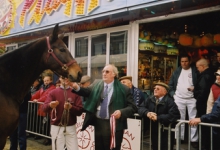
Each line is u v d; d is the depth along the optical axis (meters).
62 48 3.30
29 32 7.41
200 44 6.48
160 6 4.79
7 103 3.13
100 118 3.49
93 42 6.88
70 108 3.78
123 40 6.18
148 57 6.32
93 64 6.86
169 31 6.71
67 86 3.96
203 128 4.61
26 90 3.36
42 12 6.98
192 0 4.47
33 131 6.04
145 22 5.77
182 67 5.17
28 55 3.27
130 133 4.08
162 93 3.88
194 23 7.00
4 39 8.77
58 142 3.90
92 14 5.71
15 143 5.31
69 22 6.24
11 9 8.13
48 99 3.89
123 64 6.17
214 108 3.72
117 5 5.19
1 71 3.16
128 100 3.48
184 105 5.01
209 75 4.78
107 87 3.51
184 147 5.04
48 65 3.31
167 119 3.67
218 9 4.59
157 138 3.97
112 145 3.23
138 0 4.79
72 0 6.18
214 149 3.55
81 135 4.71
